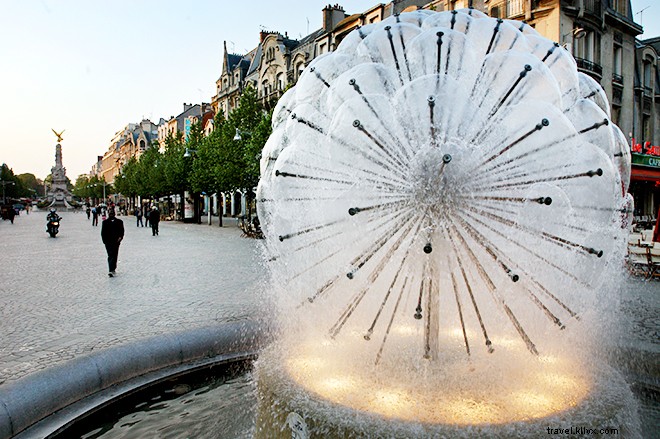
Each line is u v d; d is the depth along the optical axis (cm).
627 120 2562
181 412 466
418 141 340
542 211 343
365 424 304
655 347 496
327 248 375
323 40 3500
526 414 316
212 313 765
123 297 912
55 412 416
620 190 390
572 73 417
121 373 484
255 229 2533
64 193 9688
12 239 2519
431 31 380
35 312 784
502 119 346
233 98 5316
